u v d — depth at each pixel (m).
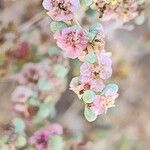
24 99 0.30
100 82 0.21
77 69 0.33
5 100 0.35
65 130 0.32
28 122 0.30
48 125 0.30
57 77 0.30
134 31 0.37
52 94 0.30
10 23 0.31
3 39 0.31
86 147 0.33
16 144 0.28
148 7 0.29
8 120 0.33
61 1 0.21
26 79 0.30
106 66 0.21
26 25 0.32
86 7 0.24
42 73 0.30
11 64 0.31
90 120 0.21
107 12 0.25
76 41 0.21
